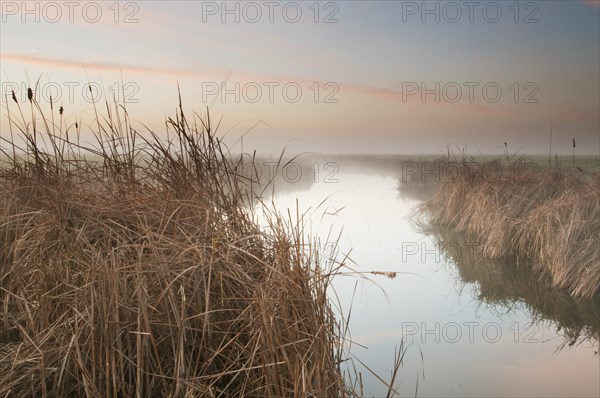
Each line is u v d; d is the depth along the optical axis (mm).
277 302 2598
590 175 9164
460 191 10055
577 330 4875
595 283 5742
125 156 3859
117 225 3324
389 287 5840
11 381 2354
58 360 2416
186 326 2553
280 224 3131
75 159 3922
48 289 2859
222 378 2539
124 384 2295
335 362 2691
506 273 6691
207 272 2809
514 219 7953
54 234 3326
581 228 6641
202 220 3326
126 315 2496
